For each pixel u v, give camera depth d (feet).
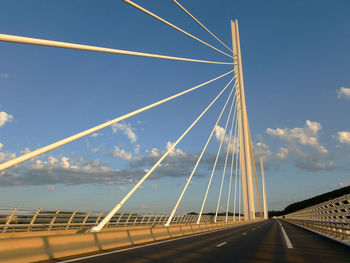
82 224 96.27
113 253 41.65
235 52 279.90
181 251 44.01
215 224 143.33
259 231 104.68
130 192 61.31
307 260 33.94
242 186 265.95
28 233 74.74
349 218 57.16
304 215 148.56
